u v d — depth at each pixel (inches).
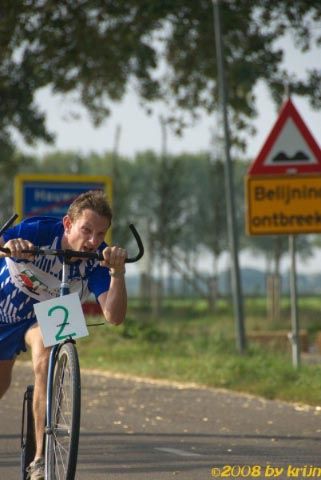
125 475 1024.2
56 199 2716.5
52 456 856.9
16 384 1840.6
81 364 2181.3
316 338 2810.0
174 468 1059.3
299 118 1828.2
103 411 1502.2
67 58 3223.4
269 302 3932.1
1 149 3486.7
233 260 2213.3
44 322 874.8
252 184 1840.6
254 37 3164.4
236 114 3206.2
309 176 1828.2
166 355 2223.2
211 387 1802.4
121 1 3105.3
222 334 2409.0
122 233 5521.7
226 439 1250.6
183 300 6373.0
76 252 871.1
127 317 2564.0
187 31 3097.9
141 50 3186.5
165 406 1557.6
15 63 3243.1
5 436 1262.3
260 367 1891.0
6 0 3031.5
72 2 3144.7
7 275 927.7
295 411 1499.8
